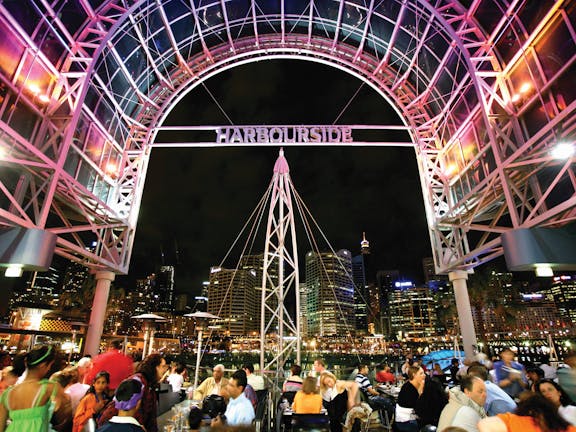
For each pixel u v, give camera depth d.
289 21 25.31
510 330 47.31
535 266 12.74
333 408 7.98
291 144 22.42
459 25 17.67
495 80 16.47
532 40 13.80
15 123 13.82
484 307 48.28
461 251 19.70
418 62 22.97
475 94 18.38
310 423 6.74
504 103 15.42
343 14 24.16
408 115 24.45
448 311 59.88
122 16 16.81
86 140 18.66
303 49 25.64
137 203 22.62
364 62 25.45
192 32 23.92
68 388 6.52
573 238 12.55
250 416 5.42
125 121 23.19
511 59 15.29
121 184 22.67
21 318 26.50
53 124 15.76
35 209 13.77
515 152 13.58
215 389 8.73
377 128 23.77
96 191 20.22
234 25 24.86
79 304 46.53
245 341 172.50
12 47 13.27
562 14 12.36
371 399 10.34
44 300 171.38
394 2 20.86
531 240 12.57
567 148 11.48
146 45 21.23
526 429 3.17
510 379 7.73
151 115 25.06
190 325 157.50
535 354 23.25
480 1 15.54
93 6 16.38
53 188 14.22
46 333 17.86
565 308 194.75
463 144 20.41
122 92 21.94
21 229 13.05
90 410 5.52
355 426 7.44
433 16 18.30
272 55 25.89
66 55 15.94
